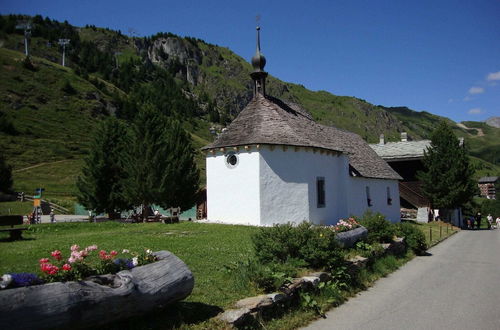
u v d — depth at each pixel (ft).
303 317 23.21
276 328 20.89
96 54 586.86
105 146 100.94
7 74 336.29
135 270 17.60
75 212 154.10
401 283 34.63
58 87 351.05
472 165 119.85
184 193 93.56
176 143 95.71
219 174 66.18
